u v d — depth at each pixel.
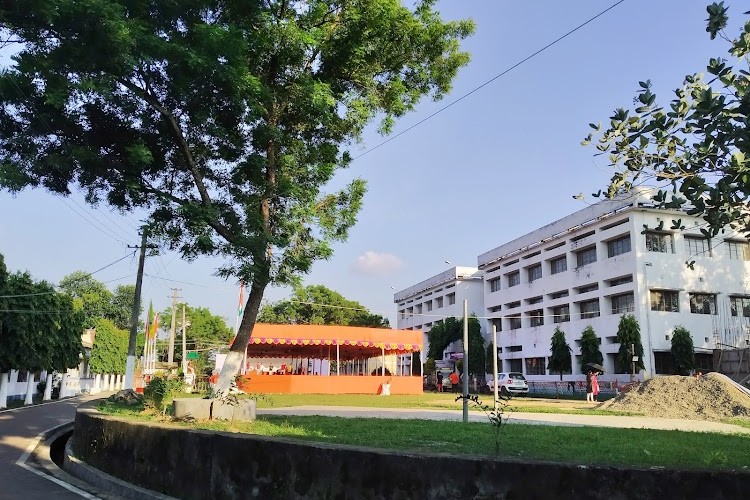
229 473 6.48
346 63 11.95
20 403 30.56
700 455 7.87
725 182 4.28
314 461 5.69
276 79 11.34
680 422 16.12
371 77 12.55
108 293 72.69
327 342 33.16
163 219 11.08
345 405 21.98
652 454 7.93
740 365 31.16
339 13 11.59
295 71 11.37
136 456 8.20
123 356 56.59
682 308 38.66
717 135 4.30
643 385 23.19
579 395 40.00
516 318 54.94
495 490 4.79
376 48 12.21
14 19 7.84
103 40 7.85
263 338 31.83
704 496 4.42
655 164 4.84
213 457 6.74
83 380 49.28
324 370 43.84
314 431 10.30
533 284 51.31
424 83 13.14
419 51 12.66
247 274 10.54
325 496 5.52
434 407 21.19
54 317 31.48
